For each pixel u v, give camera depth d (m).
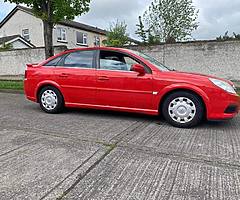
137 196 2.70
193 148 4.05
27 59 16.36
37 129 4.95
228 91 4.98
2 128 5.00
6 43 26.75
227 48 12.17
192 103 5.10
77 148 3.98
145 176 3.12
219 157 3.71
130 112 6.00
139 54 5.74
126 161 3.54
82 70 5.87
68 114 6.21
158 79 5.23
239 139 4.52
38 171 3.21
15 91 10.53
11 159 3.55
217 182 3.00
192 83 5.05
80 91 5.89
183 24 22.58
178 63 13.01
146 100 5.35
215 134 4.80
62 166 3.35
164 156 3.72
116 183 2.95
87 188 2.84
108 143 4.21
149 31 22.86
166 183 2.97
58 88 6.12
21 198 2.64
